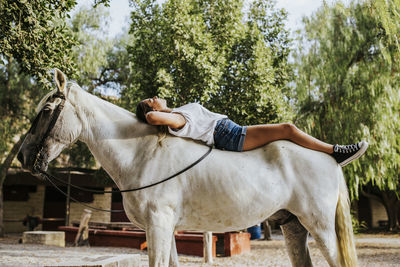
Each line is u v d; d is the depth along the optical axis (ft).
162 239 8.45
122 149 9.39
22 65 19.57
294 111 39.34
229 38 28.73
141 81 28.71
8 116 50.14
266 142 9.74
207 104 27.40
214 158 9.22
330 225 9.10
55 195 63.62
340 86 36.50
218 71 25.82
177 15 26.27
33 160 9.25
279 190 9.13
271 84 30.30
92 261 14.30
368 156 34.83
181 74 26.40
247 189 8.92
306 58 39.14
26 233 39.11
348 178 37.37
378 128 34.42
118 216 62.80
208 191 8.88
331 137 37.35
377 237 55.67
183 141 9.48
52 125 9.24
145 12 29.01
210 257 25.62
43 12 19.21
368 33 35.35
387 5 26.96
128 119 9.86
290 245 10.13
